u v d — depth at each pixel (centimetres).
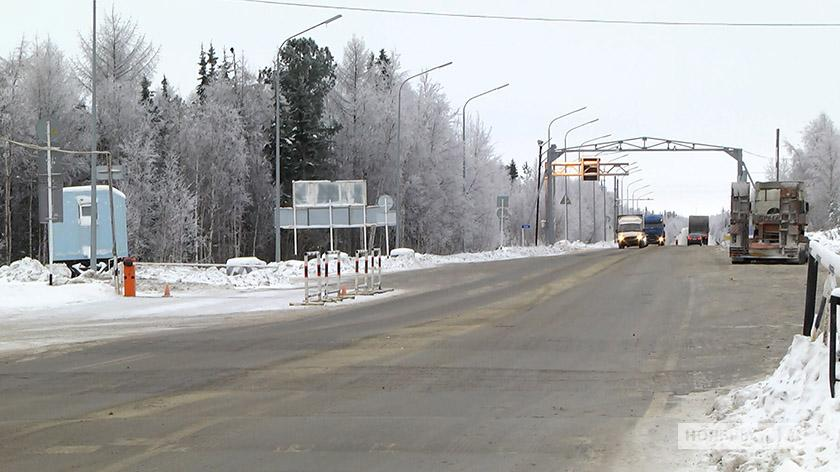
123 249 5378
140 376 1702
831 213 13012
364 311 3028
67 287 3662
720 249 9438
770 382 1270
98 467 1021
